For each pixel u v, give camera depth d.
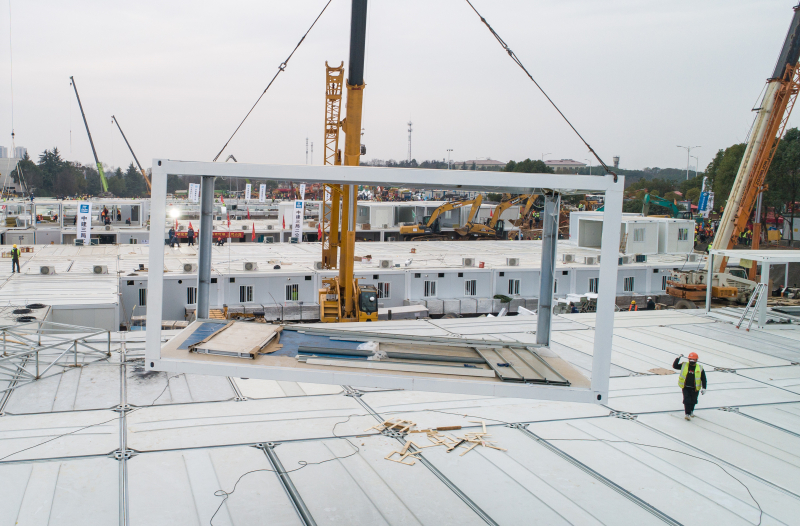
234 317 29.47
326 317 26.20
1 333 14.29
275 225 62.94
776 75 29.67
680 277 34.50
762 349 16.81
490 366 7.12
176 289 30.16
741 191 31.86
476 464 9.28
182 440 9.73
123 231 51.44
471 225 61.69
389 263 34.41
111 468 8.69
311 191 115.75
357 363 6.79
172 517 7.47
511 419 11.18
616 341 17.39
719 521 7.83
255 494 8.12
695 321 20.50
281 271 32.59
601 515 7.88
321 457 9.31
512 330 17.84
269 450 9.50
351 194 25.02
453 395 12.40
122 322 28.81
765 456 9.88
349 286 25.45
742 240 60.97
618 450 9.95
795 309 21.70
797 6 28.52
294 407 11.41
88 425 10.16
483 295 35.09
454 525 7.52
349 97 22.70
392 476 8.79
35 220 56.53
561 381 6.63
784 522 7.84
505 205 62.00
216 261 36.12
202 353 6.77
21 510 7.45
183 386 12.29
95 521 7.30
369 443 9.91
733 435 10.72
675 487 8.73
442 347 7.95
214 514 7.58
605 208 6.27
